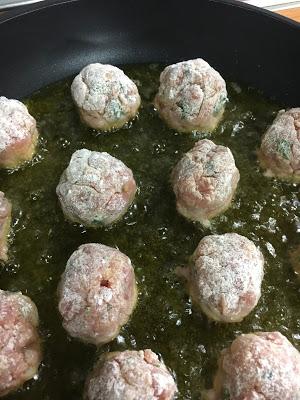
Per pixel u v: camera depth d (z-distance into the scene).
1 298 0.13
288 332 0.14
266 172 0.17
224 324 0.14
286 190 0.16
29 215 0.16
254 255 0.14
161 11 0.18
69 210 0.15
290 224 0.16
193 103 0.16
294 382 0.12
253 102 0.18
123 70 0.18
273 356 0.13
